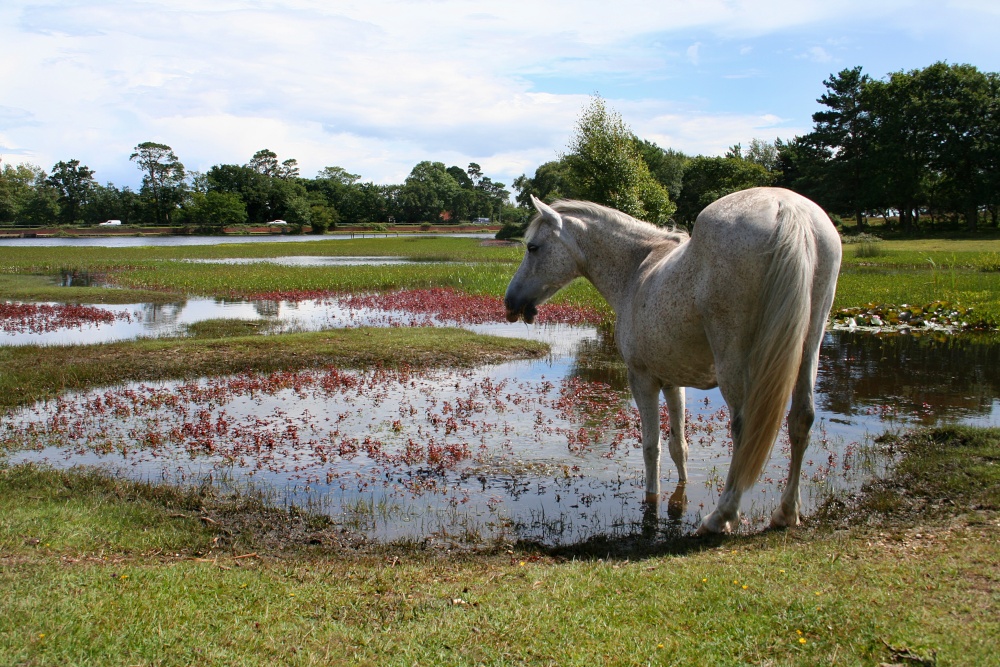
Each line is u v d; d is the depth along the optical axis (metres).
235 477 6.61
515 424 8.28
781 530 4.60
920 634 2.95
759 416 3.96
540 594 3.67
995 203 57.94
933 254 35.75
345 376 10.81
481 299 20.25
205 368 11.26
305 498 6.06
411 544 4.99
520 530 5.31
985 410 8.38
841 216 70.06
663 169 66.19
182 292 24.25
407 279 26.78
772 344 3.87
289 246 60.81
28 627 3.28
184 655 3.09
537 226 5.97
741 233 4.03
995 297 18.17
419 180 146.25
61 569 4.07
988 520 4.51
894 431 7.52
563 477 6.53
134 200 121.75
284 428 8.21
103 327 16.38
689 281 4.41
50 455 7.25
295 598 3.74
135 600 3.63
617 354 12.59
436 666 2.99
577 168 41.72
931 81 60.53
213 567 4.34
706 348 4.54
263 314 18.67
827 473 6.30
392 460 7.03
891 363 11.33
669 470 6.75
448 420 8.47
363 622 3.44
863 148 64.44
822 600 3.29
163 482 6.42
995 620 3.05
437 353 12.18
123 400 9.53
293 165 157.25
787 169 74.81
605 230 5.64
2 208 116.81
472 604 3.61
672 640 3.08
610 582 3.77
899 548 4.03
